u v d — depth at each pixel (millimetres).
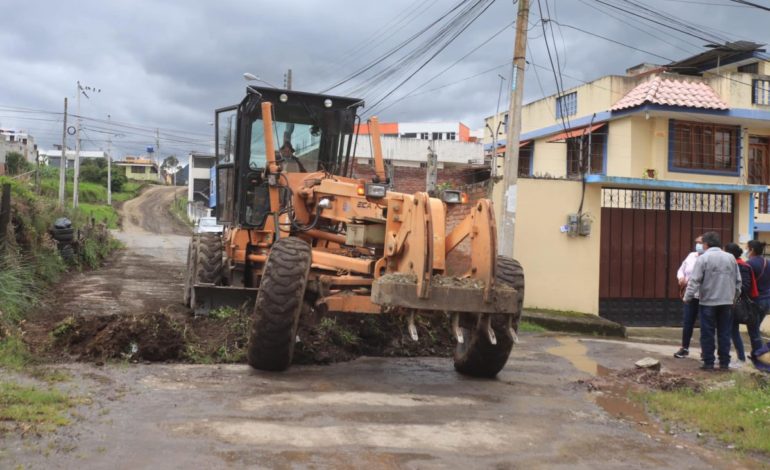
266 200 9297
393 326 8867
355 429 5094
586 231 14289
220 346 7684
